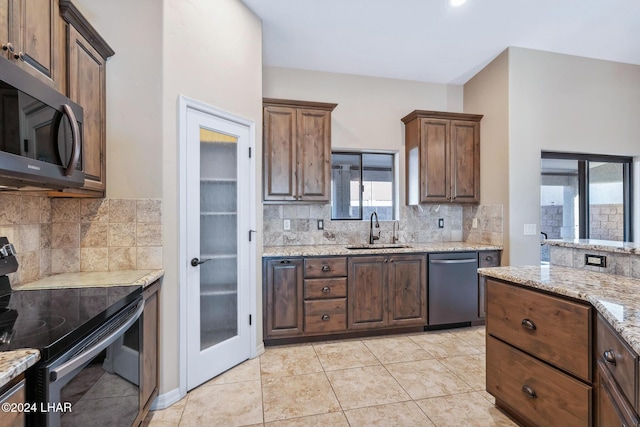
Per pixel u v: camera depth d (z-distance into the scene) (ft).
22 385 2.79
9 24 3.93
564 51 11.05
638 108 11.98
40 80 4.31
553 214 11.60
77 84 5.28
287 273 9.51
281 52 10.86
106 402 4.10
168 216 6.61
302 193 10.41
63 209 6.27
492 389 6.18
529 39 10.28
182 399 6.70
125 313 4.61
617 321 3.35
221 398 6.74
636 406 3.05
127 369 4.71
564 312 4.65
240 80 8.33
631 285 4.87
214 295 7.69
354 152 12.59
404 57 11.25
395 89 12.73
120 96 6.33
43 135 4.04
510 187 10.67
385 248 11.26
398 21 9.27
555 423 4.78
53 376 2.97
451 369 8.00
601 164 12.00
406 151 12.55
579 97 11.37
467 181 11.89
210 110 7.42
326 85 12.14
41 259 5.91
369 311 10.06
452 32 9.84
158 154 6.48
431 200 11.55
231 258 8.15
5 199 5.12
